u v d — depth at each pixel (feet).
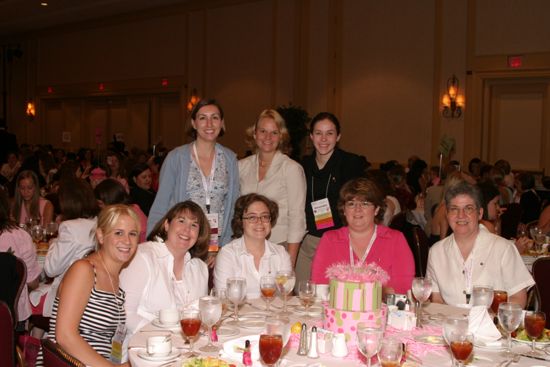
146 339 7.45
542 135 32.60
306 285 8.57
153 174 30.01
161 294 9.27
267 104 41.68
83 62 55.57
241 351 6.77
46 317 12.95
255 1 42.14
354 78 37.47
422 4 34.65
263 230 10.51
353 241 10.61
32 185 17.58
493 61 32.37
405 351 6.88
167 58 48.24
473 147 33.22
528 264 15.30
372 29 36.65
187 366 6.21
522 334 7.70
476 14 32.83
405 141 35.55
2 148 40.57
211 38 45.09
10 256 10.68
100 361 7.99
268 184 12.65
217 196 12.16
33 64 60.49
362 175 13.16
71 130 58.29
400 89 35.63
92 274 8.43
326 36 38.60
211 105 11.93
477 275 10.18
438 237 17.13
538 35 31.01
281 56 40.81
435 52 34.24
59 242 12.41
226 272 10.48
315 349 6.97
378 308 7.48
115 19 52.08
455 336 6.37
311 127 12.99
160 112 50.49
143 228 15.24
